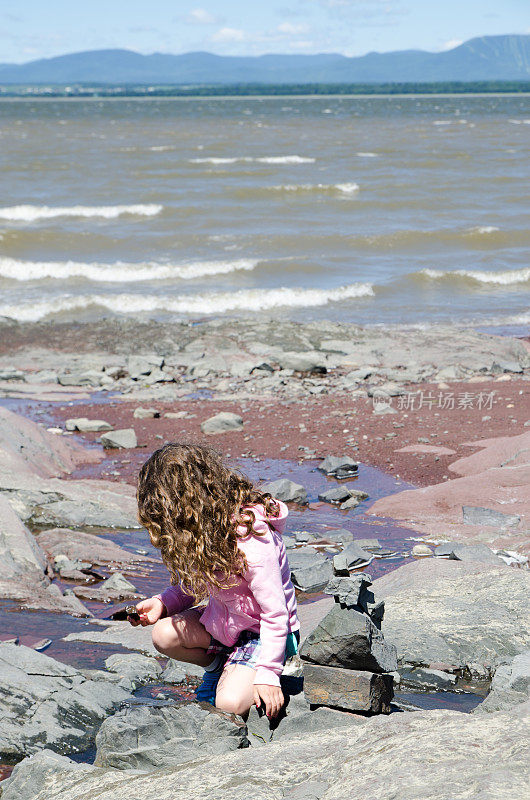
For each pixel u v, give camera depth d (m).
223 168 46.69
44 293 20.52
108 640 5.09
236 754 2.54
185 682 4.40
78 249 25.52
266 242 26.12
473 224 28.84
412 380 13.50
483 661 4.46
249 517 3.08
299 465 9.54
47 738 3.59
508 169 45.53
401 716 2.53
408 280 21.86
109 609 5.89
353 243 26.08
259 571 3.05
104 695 4.03
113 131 87.94
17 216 30.77
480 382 13.09
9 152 56.72
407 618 4.80
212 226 28.97
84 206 32.84
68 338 16.86
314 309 19.42
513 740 2.12
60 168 46.22
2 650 4.57
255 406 12.26
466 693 4.16
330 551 6.93
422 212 31.77
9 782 2.82
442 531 7.21
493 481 8.19
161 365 14.98
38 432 10.00
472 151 57.56
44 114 147.50
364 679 3.18
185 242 26.19
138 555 7.09
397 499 8.16
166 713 3.18
